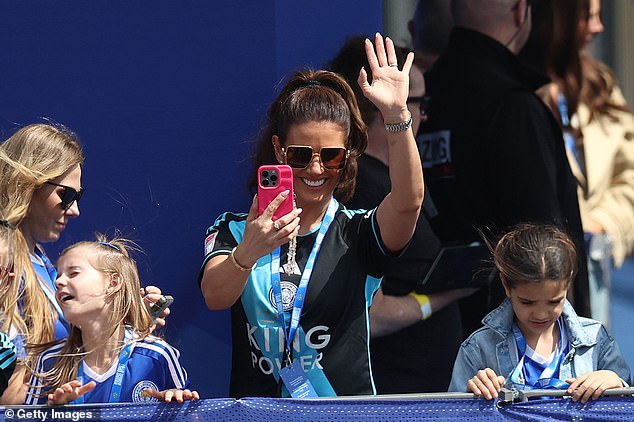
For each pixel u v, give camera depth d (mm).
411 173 13859
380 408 12922
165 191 19078
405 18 20516
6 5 18672
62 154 14852
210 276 13906
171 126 19047
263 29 18906
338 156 14086
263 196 13422
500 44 20156
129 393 13820
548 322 14398
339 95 14461
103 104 18891
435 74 20234
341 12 19219
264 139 14977
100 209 18953
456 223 19875
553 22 23109
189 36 18969
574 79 23906
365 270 14273
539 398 13125
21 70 18750
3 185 14555
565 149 19922
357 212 14703
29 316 14156
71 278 13953
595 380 13055
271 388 14109
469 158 19594
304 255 14273
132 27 18891
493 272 18688
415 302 18188
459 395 12984
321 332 14008
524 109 19344
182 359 19188
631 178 25031
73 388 12656
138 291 14398
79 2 18766
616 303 32938
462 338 18906
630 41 34625
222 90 19000
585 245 20484
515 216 19219
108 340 14000
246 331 14211
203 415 12891
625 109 25391
